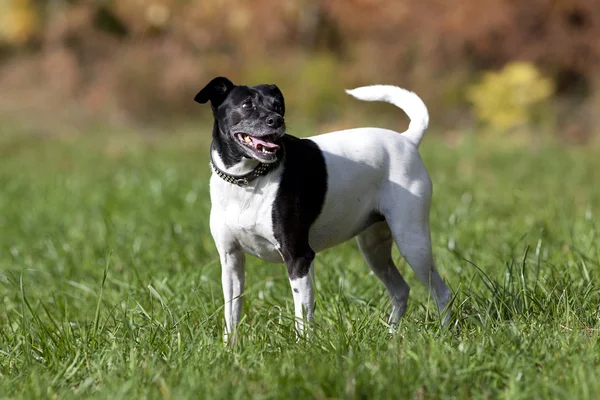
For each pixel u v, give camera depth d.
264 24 35.91
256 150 6.23
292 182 6.53
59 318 7.94
